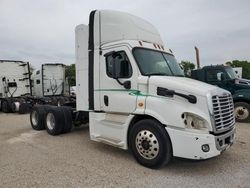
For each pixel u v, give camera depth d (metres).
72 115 7.95
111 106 5.43
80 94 6.70
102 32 5.68
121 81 5.19
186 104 4.29
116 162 5.05
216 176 4.29
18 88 17.25
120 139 5.29
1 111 16.72
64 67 19.59
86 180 4.15
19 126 9.70
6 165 4.91
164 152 4.44
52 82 18.86
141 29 5.95
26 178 4.25
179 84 4.39
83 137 7.39
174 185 3.95
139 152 4.82
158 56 5.52
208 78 10.62
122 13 5.82
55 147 6.25
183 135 4.21
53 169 4.66
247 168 4.64
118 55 5.23
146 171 4.54
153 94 4.68
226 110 4.62
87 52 6.37
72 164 4.94
